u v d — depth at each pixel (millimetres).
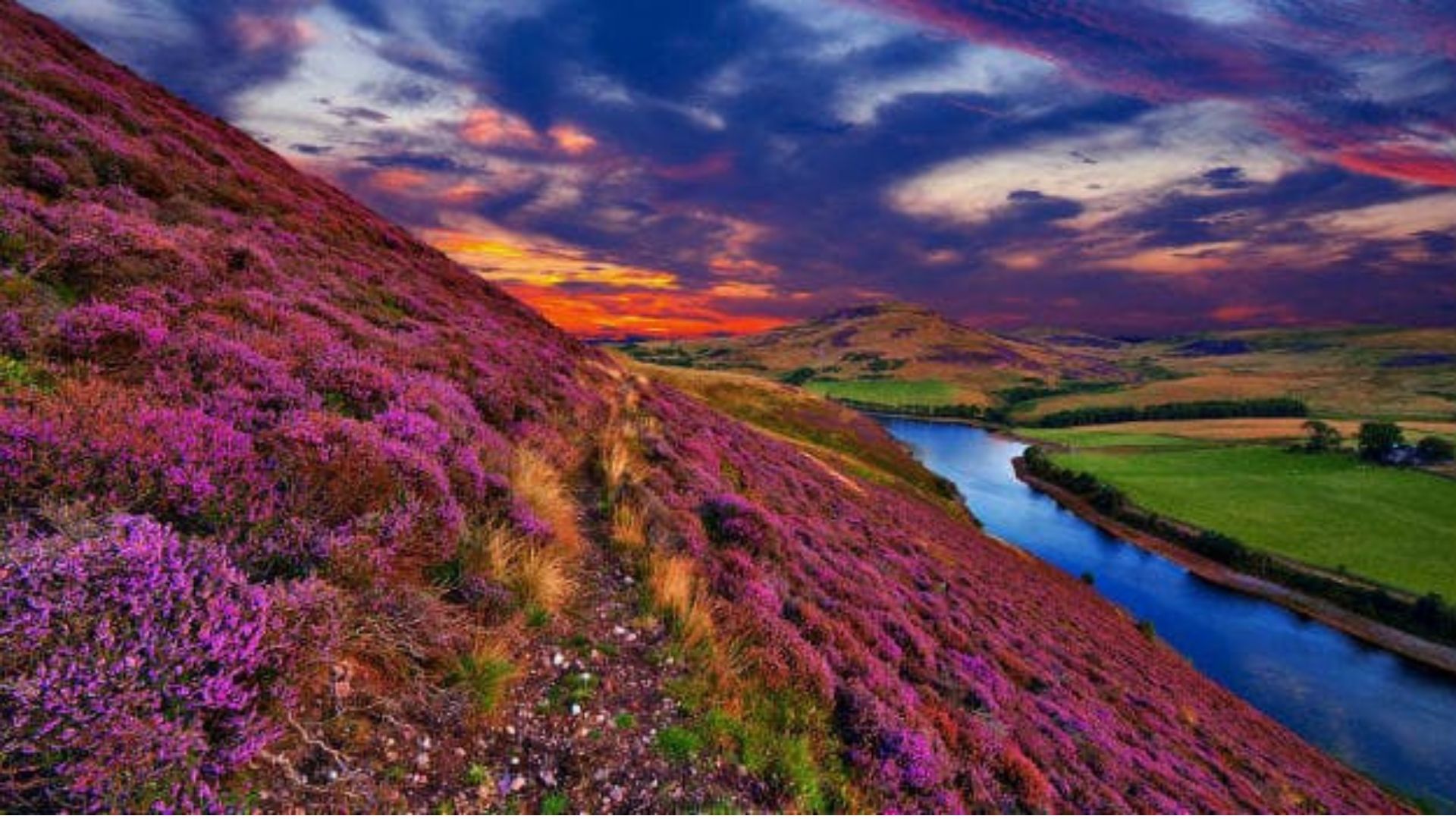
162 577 3936
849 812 6305
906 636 12781
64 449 4613
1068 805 9797
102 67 24062
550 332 28734
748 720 6750
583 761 5348
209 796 3564
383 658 5137
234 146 26250
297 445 5996
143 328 7395
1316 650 72062
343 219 25125
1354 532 112625
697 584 8953
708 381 134750
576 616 7336
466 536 6895
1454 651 73000
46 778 3188
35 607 3438
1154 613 79938
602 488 11961
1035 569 55281
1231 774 18547
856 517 27578
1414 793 46531
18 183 11617
